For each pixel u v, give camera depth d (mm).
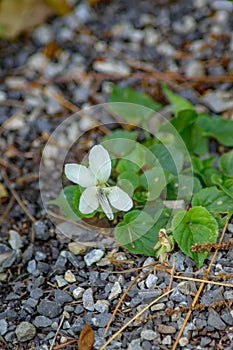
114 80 474
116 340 352
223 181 387
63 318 364
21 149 443
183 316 354
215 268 365
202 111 449
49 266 385
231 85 462
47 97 468
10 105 465
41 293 373
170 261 369
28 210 414
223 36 489
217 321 351
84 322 360
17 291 377
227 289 359
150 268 371
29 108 463
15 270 387
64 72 481
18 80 478
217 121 420
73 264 381
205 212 369
